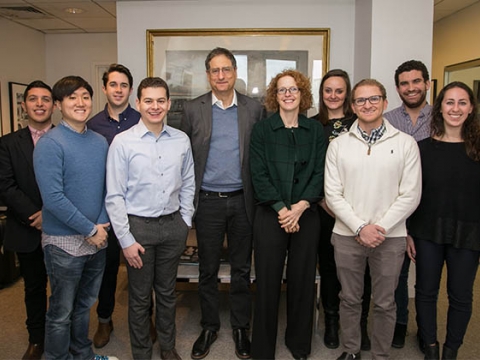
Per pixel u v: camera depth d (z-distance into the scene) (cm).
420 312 225
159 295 226
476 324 280
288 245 230
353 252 213
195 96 359
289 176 218
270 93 231
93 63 570
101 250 211
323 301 261
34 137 238
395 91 314
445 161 210
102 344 254
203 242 241
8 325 280
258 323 228
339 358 229
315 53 353
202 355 241
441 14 488
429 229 215
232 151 232
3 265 345
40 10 439
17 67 508
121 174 204
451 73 499
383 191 204
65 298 199
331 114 259
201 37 354
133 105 362
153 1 352
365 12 324
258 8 350
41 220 215
